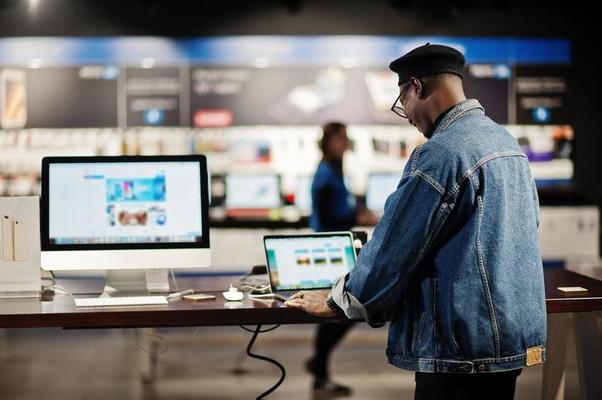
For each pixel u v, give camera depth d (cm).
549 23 661
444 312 211
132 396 464
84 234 276
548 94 661
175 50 635
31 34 629
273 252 266
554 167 664
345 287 218
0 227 270
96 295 271
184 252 279
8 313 232
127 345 616
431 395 216
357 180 642
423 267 216
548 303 244
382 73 645
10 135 629
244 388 481
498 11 655
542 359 218
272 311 236
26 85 629
